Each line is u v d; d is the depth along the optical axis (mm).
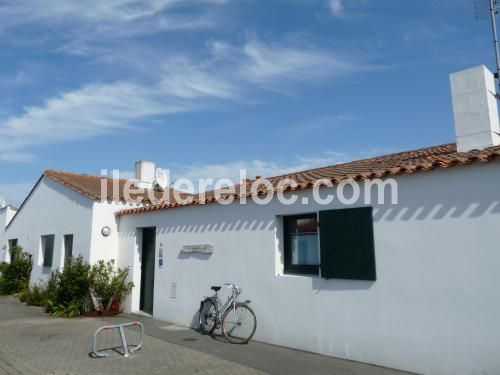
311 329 7148
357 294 6594
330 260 6969
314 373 5988
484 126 7004
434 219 5871
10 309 12641
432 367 5676
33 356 7086
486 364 5223
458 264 5582
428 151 9352
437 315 5703
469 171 5605
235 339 8211
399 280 6129
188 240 9953
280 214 7949
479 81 7164
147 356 7031
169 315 10227
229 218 8969
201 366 6410
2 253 20156
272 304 7832
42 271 15266
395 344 6070
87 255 12148
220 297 8875
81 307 11312
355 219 6727
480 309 5336
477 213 5484
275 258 7910
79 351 7422
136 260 11797
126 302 11750
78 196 13273
